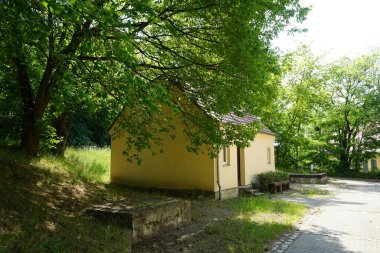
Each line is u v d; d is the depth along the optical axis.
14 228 6.16
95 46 6.85
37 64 11.69
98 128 35.50
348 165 38.12
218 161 15.30
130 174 16.81
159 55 9.76
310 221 11.45
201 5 8.56
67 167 13.55
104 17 5.22
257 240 8.49
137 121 10.77
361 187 24.86
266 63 9.41
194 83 10.27
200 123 10.77
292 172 30.52
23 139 11.98
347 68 37.56
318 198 18.05
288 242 8.54
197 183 15.21
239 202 14.52
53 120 16.31
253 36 8.80
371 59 37.09
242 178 18.75
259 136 21.55
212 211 12.14
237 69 9.23
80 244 6.41
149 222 8.45
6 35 6.16
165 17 8.70
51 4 4.20
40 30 5.70
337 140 38.44
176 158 15.75
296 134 32.31
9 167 9.86
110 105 11.94
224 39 9.20
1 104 12.38
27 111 11.77
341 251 7.79
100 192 11.45
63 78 5.57
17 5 5.13
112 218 8.10
